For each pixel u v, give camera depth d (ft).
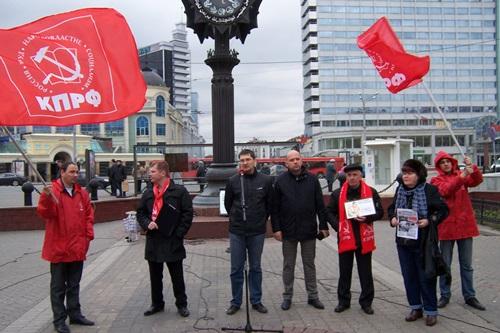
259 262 21.70
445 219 20.57
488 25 357.82
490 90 359.25
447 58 356.79
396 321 19.98
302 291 24.72
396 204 20.26
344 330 19.04
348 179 21.40
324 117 354.95
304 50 374.43
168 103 314.76
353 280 26.61
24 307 22.99
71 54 18.56
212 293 24.68
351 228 21.03
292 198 21.80
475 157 210.79
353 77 356.18
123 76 19.12
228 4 41.34
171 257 20.74
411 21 353.31
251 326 19.52
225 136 44.37
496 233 40.98
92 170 88.38
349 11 354.74
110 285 26.58
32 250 38.27
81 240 19.75
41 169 228.84
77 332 19.38
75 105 18.31
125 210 57.67
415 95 356.18
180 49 478.18
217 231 40.37
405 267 20.04
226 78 44.27
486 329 18.79
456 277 26.43
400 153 69.56
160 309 21.76
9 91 17.47
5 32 17.87
